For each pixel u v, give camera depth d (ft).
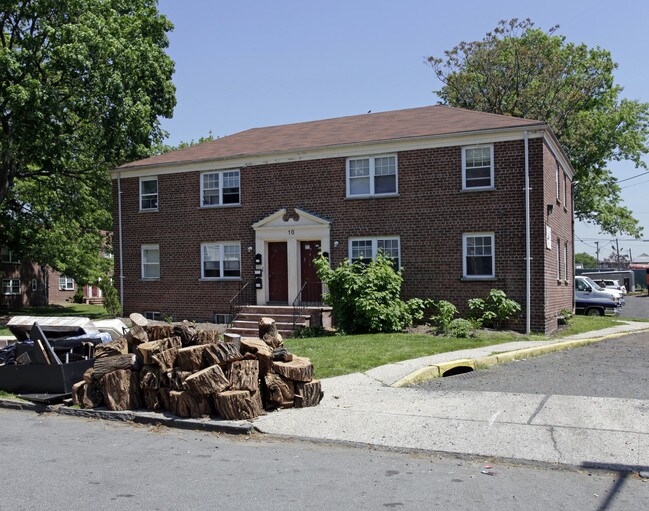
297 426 26.32
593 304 95.76
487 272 63.62
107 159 83.10
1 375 34.60
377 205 68.44
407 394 31.53
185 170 79.51
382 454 23.08
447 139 64.95
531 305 61.16
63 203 106.01
